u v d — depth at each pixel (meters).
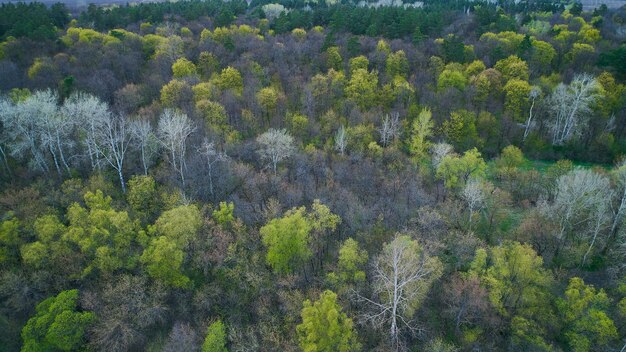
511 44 117.31
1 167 74.44
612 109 98.00
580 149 96.06
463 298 54.03
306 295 55.75
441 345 51.50
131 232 56.91
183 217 56.19
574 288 54.91
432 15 133.88
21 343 52.22
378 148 83.88
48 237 55.22
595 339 51.41
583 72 106.06
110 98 94.00
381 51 110.19
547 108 98.75
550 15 152.00
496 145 97.00
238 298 57.34
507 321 55.09
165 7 158.62
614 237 67.62
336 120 93.81
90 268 54.38
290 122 92.38
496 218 72.12
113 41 110.12
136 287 53.59
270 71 107.44
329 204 69.50
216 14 154.25
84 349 50.56
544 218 67.75
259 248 61.62
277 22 136.12
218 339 49.34
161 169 76.12
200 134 82.00
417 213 69.25
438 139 94.94
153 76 99.12
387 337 52.62
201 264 58.25
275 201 67.00
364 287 56.19
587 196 65.62
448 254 62.47
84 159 76.06
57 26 134.75
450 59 111.44
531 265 54.62
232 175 75.25
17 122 69.50
